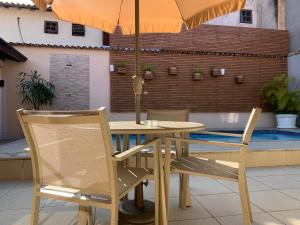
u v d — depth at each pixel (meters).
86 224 1.78
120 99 7.64
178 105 8.05
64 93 7.32
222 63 8.41
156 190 1.85
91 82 7.50
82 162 1.44
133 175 1.77
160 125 2.08
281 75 8.46
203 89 8.25
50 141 1.47
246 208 1.81
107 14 3.10
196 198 2.65
